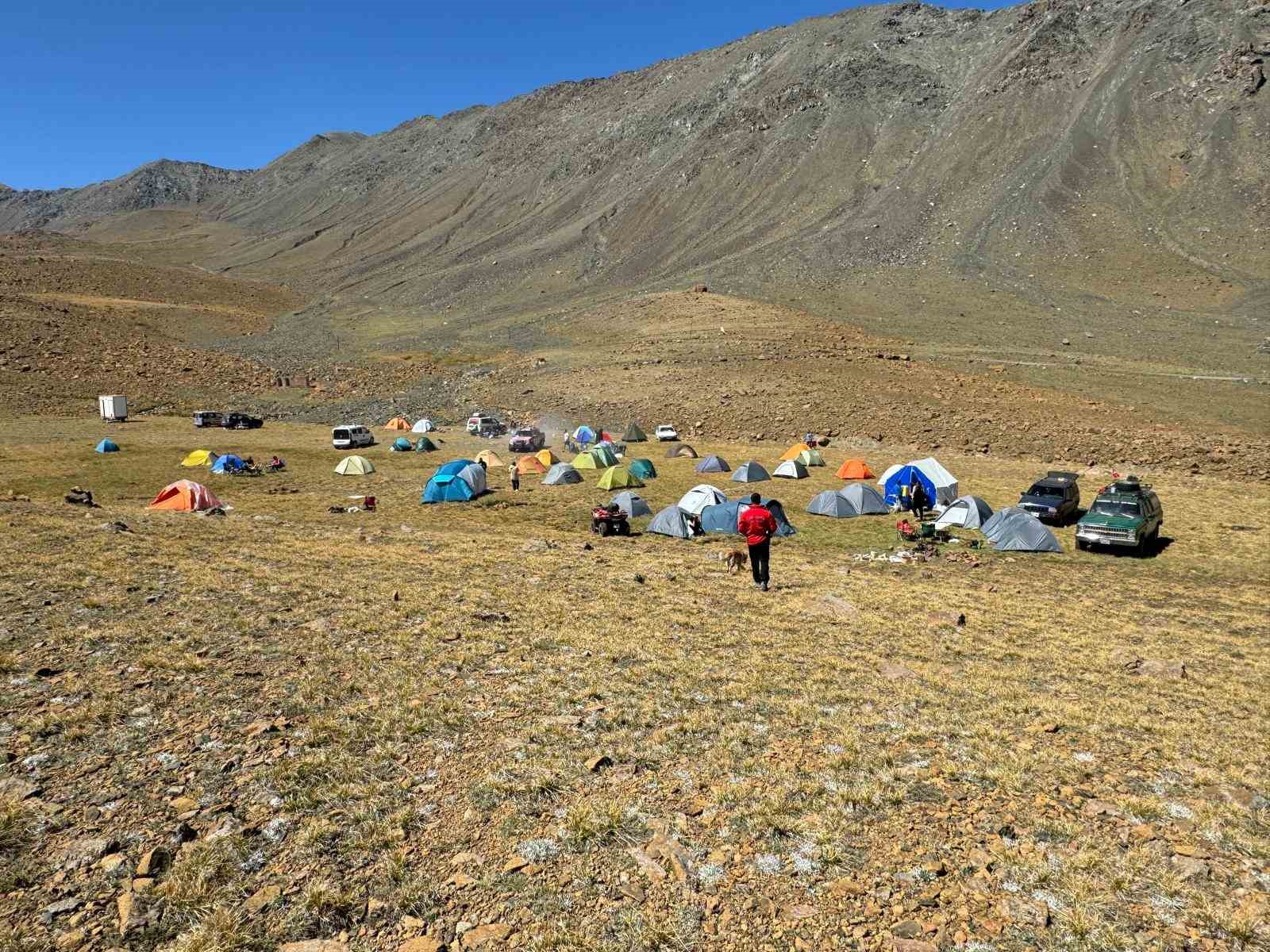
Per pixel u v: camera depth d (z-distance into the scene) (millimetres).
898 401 67750
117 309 141750
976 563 24938
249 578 14273
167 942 4684
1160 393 70312
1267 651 14828
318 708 8453
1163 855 6117
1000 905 5336
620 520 28000
